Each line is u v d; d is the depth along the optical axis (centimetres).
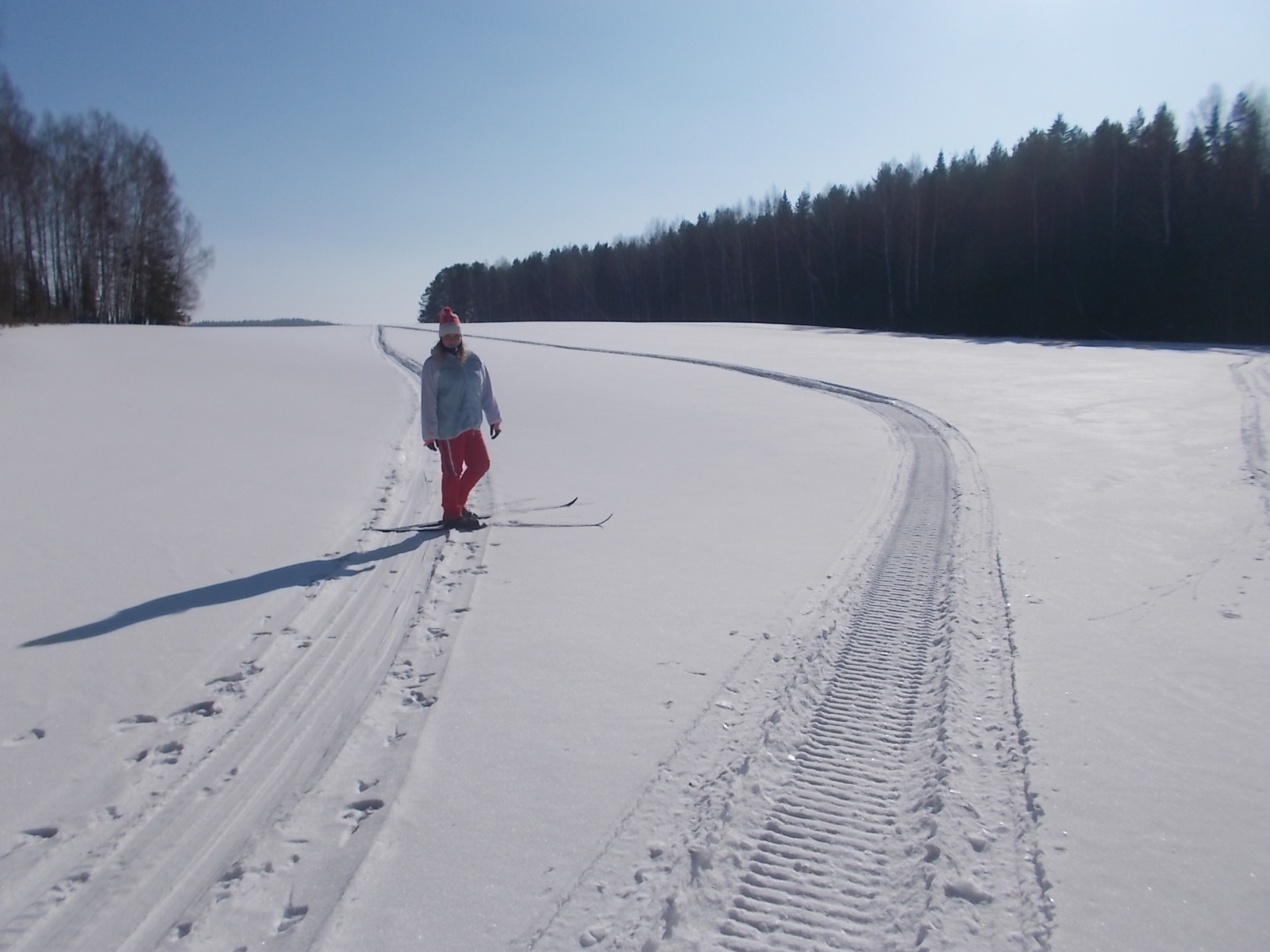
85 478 782
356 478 826
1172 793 282
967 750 311
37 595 476
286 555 569
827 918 223
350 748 312
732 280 7188
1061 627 441
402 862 243
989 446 1073
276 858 247
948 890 233
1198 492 782
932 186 5381
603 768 296
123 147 4922
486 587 505
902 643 416
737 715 337
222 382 1680
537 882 234
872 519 684
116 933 215
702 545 603
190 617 446
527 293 9000
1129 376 1914
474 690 360
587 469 899
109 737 319
